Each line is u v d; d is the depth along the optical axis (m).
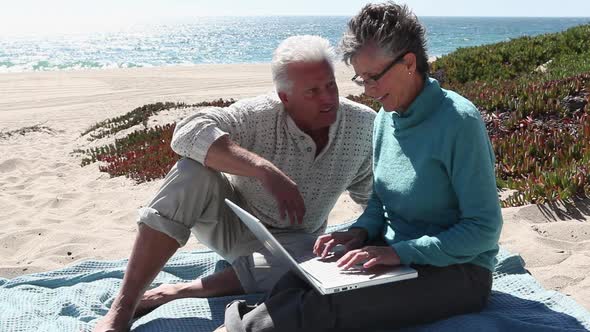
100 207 6.64
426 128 2.70
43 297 3.70
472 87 9.99
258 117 3.31
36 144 11.62
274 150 3.37
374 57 2.61
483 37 93.38
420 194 2.76
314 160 3.39
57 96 19.70
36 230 5.72
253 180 3.37
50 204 6.92
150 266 3.06
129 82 23.05
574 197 4.89
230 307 2.70
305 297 2.60
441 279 2.71
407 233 2.88
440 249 2.61
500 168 5.95
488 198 2.60
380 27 2.57
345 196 6.21
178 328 3.01
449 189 2.72
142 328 3.06
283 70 3.11
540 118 7.14
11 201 7.09
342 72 22.23
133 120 12.26
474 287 2.79
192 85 21.77
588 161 5.45
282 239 3.38
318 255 2.87
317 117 3.18
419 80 2.74
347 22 2.72
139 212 3.10
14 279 4.00
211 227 3.42
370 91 2.72
